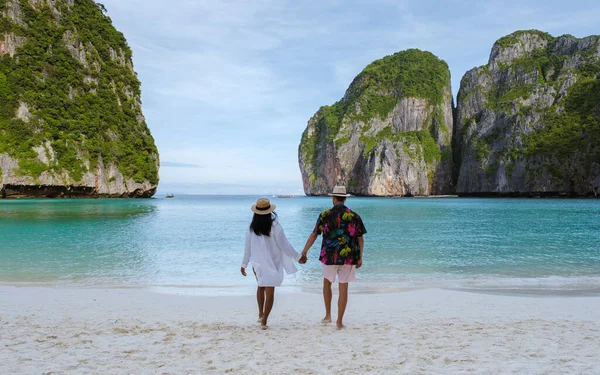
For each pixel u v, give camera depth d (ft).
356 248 20.15
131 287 34.40
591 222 101.35
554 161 352.28
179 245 61.46
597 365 14.42
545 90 415.64
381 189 438.81
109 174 268.00
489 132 427.33
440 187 460.14
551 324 21.57
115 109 292.20
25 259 47.78
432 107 494.18
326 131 527.40
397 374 13.56
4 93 235.20
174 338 18.37
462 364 14.60
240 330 20.04
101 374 13.48
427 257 50.65
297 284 36.22
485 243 63.26
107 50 315.37
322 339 18.25
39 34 265.54
